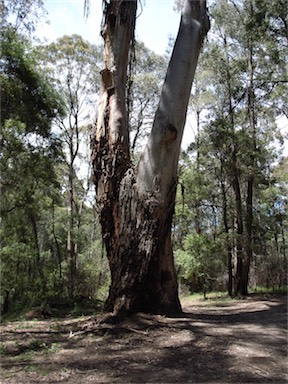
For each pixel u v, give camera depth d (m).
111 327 6.41
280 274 20.83
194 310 10.88
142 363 4.56
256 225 16.39
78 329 6.66
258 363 4.47
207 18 8.21
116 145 7.78
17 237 14.19
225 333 6.09
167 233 7.41
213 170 17.00
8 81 12.23
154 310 7.27
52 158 14.55
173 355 4.89
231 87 16.78
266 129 19.38
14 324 8.38
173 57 7.65
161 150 7.12
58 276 17.83
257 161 16.19
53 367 4.40
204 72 18.36
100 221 7.75
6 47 12.07
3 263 13.95
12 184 13.17
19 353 5.12
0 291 14.05
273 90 15.64
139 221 7.12
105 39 8.48
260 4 14.15
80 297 14.83
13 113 12.79
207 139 16.12
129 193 7.32
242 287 16.06
